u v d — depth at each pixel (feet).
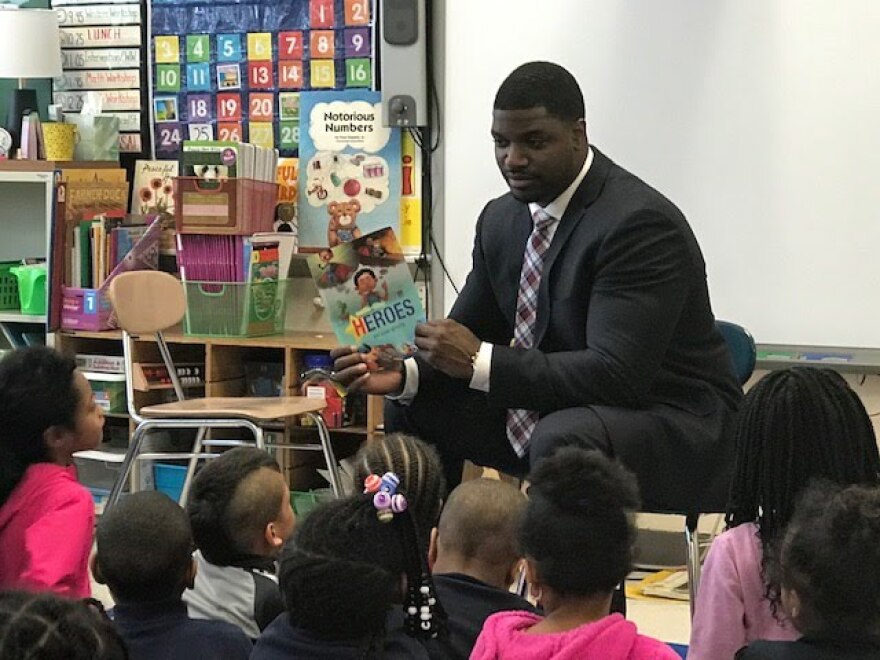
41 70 14.12
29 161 13.97
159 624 6.17
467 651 6.09
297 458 13.79
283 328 14.08
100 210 14.39
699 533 12.73
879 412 12.05
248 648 6.27
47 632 4.24
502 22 12.99
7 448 7.65
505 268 9.14
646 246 8.34
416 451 6.72
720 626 6.06
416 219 13.65
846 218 12.07
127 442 14.60
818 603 4.99
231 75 14.37
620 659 5.16
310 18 13.97
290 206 14.14
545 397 8.31
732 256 12.44
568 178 8.60
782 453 6.15
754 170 12.30
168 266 14.61
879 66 11.86
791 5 12.05
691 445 8.25
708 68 12.34
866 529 4.97
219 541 7.41
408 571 5.71
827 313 12.21
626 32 12.57
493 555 6.64
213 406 11.97
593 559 5.33
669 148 12.54
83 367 14.11
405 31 13.10
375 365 8.92
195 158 13.42
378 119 13.69
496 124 8.53
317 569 5.30
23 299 14.44
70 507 7.50
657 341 8.26
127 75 14.76
